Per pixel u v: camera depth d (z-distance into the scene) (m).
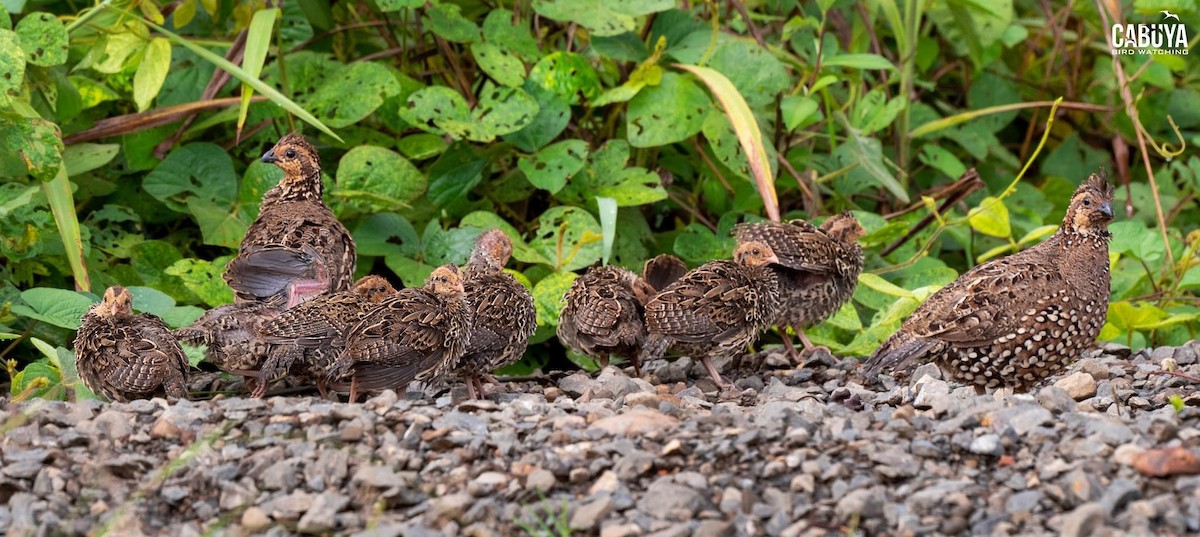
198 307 13.07
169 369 10.06
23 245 11.90
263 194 13.35
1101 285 10.77
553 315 12.48
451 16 14.52
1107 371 11.42
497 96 13.96
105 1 13.27
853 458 7.97
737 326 11.50
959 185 14.81
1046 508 7.26
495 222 13.45
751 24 15.22
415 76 15.40
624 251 14.27
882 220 14.52
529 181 14.38
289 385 11.46
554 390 11.04
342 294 10.88
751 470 7.84
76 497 7.84
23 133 11.56
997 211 13.69
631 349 11.46
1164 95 19.50
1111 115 19.20
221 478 7.93
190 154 13.52
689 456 8.00
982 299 10.55
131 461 8.09
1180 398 9.98
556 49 16.03
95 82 13.88
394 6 13.69
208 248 14.25
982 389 10.98
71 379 10.55
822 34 15.34
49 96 13.07
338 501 7.52
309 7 14.66
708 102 14.20
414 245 13.28
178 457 7.96
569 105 14.55
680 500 7.35
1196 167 16.73
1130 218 16.73
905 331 10.88
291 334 10.24
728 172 15.34
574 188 14.23
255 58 12.74
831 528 7.16
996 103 18.88
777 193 16.16
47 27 12.46
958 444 8.14
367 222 13.41
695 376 12.34
